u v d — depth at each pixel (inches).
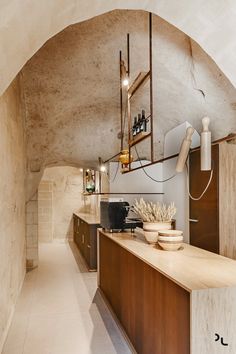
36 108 176.7
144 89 167.3
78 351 98.6
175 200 198.8
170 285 68.3
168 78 146.3
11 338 108.0
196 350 57.9
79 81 159.2
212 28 67.7
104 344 103.0
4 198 109.7
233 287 60.2
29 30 60.9
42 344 103.4
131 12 106.6
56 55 136.7
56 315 128.2
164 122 202.2
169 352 68.1
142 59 135.9
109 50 131.7
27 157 195.3
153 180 223.0
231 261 80.4
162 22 108.3
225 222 141.6
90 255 203.0
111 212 135.9
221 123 146.4
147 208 108.6
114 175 218.5
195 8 64.5
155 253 89.7
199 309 58.1
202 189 156.1
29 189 207.8
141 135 119.6
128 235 128.7
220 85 126.6
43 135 193.0
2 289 103.4
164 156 218.4
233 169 144.0
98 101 185.2
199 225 159.0
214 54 74.9
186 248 97.5
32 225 211.3
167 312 69.5
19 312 131.9
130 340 97.6
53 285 171.0
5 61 63.7
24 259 188.5
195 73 130.1
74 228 326.6
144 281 84.7
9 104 122.5
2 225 104.7
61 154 203.0
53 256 254.2
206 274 68.3
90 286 168.9
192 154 166.6
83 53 134.8
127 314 101.7
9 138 122.5
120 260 112.2
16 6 53.1
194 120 170.2
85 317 126.0
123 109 199.0
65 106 179.5
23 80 157.9
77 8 63.4
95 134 205.3
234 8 60.0
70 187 337.1
